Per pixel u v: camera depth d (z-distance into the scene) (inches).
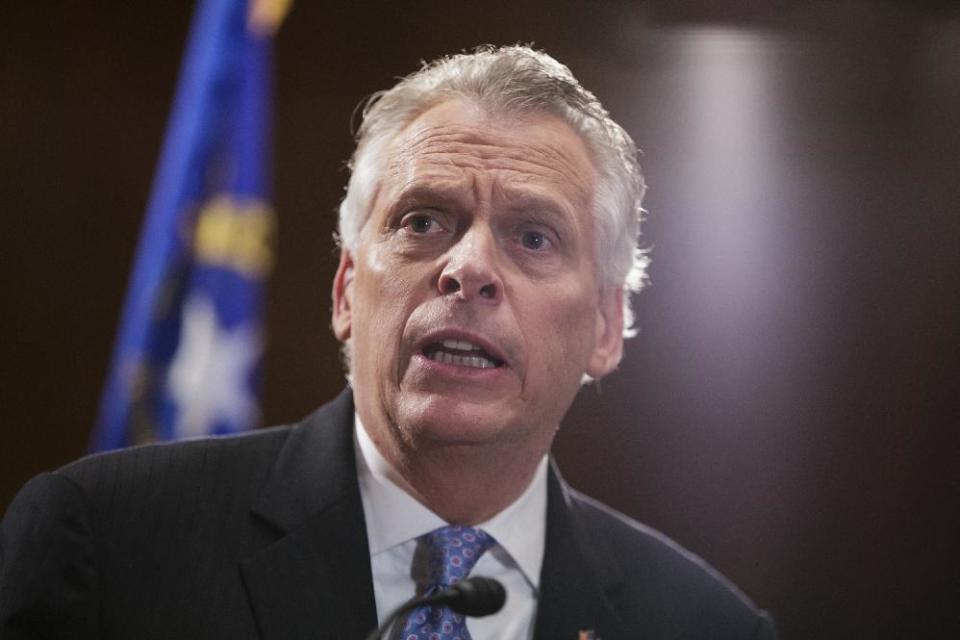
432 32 247.0
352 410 108.7
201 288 197.3
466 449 97.8
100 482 99.8
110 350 244.2
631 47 244.7
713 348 235.0
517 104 103.8
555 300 100.7
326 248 243.4
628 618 106.6
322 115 245.8
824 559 230.5
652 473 233.3
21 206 244.7
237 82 203.0
